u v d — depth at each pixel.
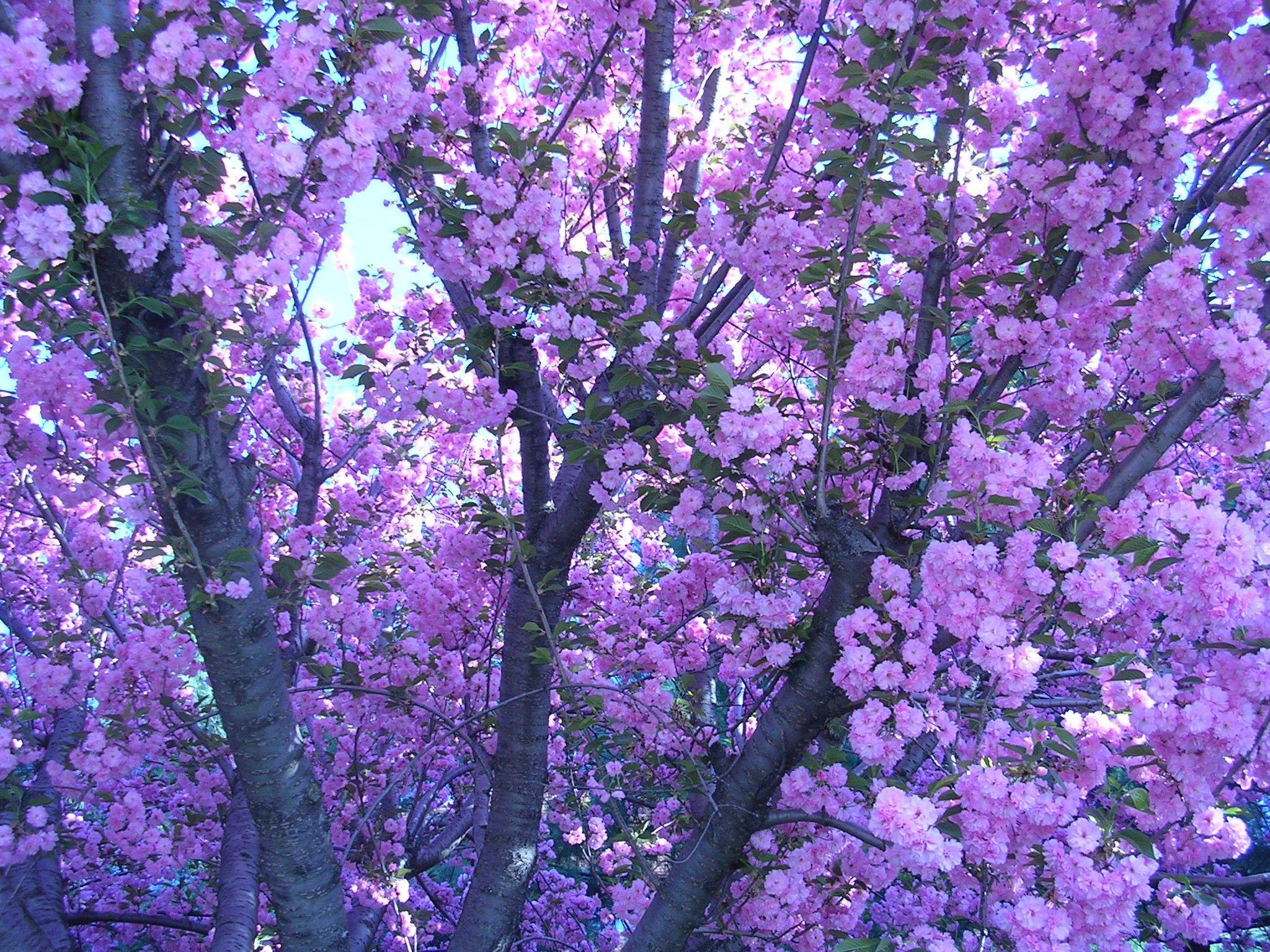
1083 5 3.06
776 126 4.50
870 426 3.31
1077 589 2.56
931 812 2.53
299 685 5.66
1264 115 3.15
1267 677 2.57
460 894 8.09
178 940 6.26
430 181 3.74
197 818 5.56
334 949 3.44
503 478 4.36
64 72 2.60
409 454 7.03
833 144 3.63
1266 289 2.89
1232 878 4.25
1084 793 2.87
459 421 4.18
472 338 3.92
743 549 3.41
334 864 3.51
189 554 3.05
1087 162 2.82
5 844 3.78
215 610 3.11
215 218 4.25
